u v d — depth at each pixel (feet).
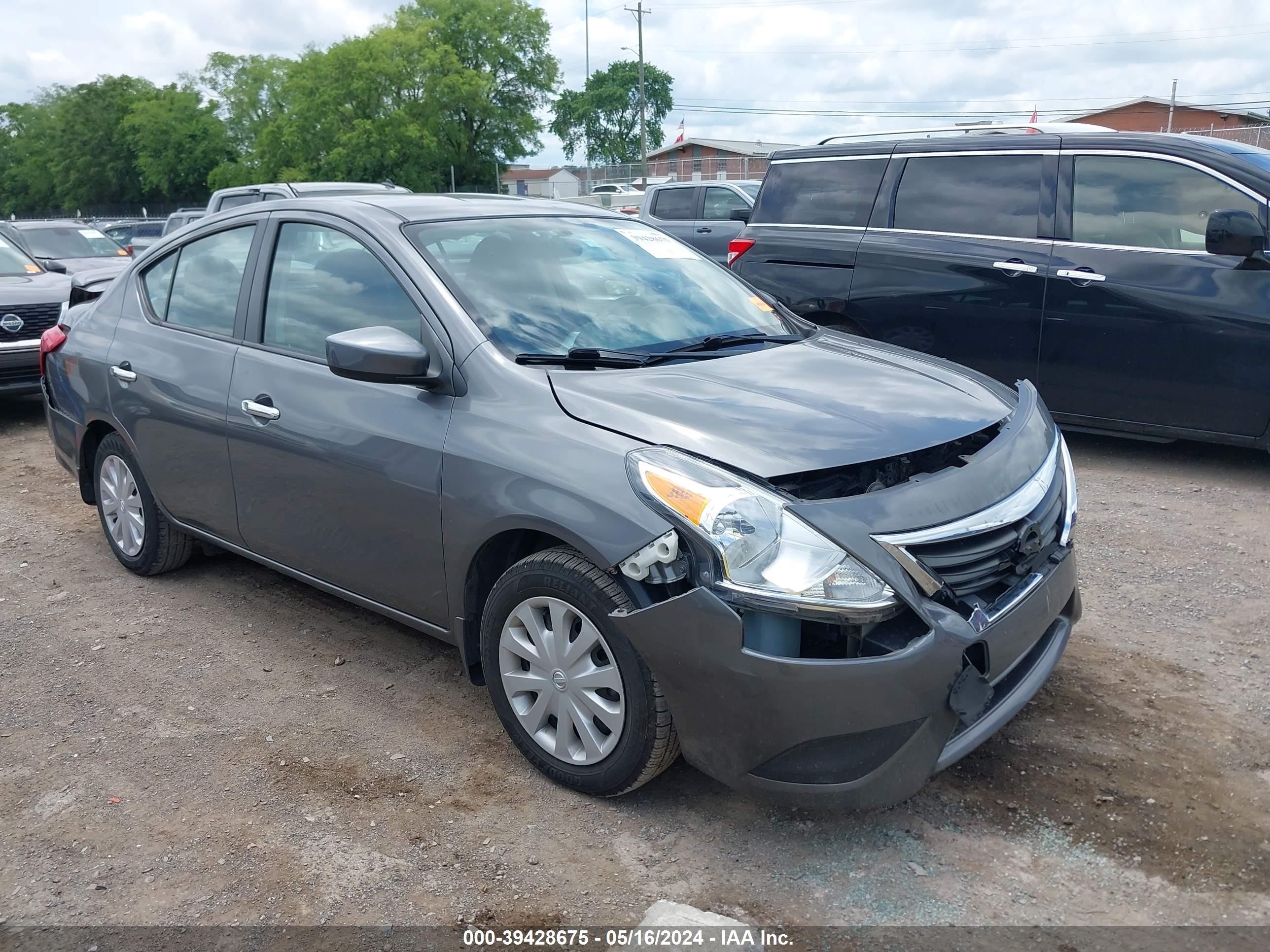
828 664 8.18
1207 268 18.75
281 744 11.11
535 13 203.62
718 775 8.82
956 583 8.72
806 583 8.13
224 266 13.82
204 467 13.47
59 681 12.67
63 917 8.53
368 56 182.70
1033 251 20.63
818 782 8.45
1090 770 10.19
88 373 15.49
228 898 8.70
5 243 31.09
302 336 12.39
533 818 9.68
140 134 245.04
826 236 23.39
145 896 8.75
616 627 9.01
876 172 22.97
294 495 12.12
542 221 13.02
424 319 10.96
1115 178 20.02
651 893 8.65
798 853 9.11
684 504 8.55
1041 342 20.62
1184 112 170.81
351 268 11.99
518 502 9.54
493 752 10.85
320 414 11.62
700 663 8.50
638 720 9.11
